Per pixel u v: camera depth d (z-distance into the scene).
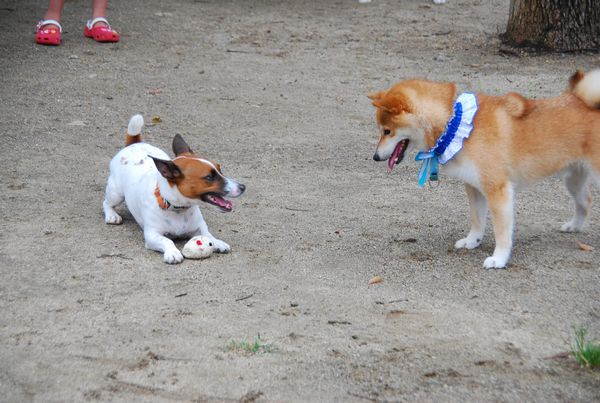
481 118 6.99
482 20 17.08
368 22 17.02
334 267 7.11
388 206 8.70
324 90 12.88
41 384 5.21
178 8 17.69
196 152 10.27
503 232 7.05
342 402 5.04
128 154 7.94
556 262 7.21
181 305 6.30
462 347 5.71
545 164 7.15
